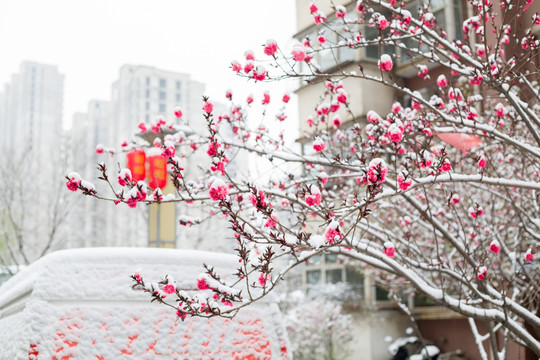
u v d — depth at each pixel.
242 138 6.43
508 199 6.70
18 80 158.12
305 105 19.06
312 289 23.19
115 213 57.34
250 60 4.54
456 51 5.05
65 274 3.62
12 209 24.55
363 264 16.12
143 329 3.70
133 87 119.38
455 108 5.77
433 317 20.64
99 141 122.50
